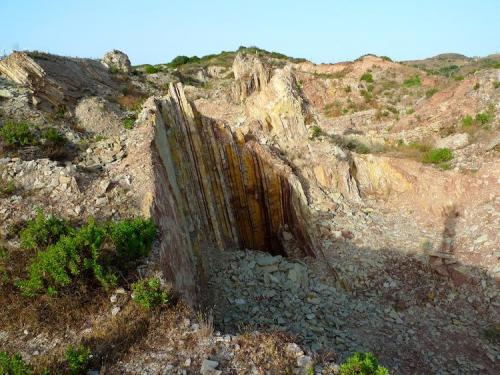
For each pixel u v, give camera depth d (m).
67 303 6.95
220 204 14.71
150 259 7.82
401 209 16.50
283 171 15.49
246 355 6.46
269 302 11.30
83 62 19.02
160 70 36.62
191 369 6.14
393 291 13.02
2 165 9.61
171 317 6.98
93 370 6.04
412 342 11.13
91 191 9.39
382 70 36.44
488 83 20.64
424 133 20.66
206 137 14.88
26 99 12.97
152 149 10.76
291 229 15.26
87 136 12.74
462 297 12.62
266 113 19.77
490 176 15.50
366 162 18.12
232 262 12.84
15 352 6.32
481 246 13.65
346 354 9.87
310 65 43.91
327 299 12.23
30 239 7.65
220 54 53.44
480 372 10.29
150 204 8.83
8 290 7.22
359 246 14.48
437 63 71.88
